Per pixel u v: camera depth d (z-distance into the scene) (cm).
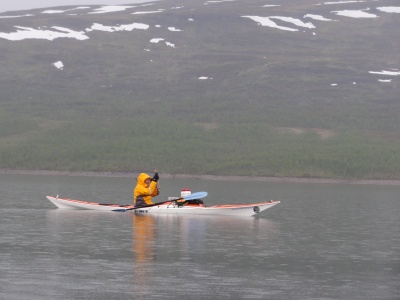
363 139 17625
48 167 15488
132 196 9669
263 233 6000
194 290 3850
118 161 15700
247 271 4338
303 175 14800
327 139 17750
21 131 18588
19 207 7781
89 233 5772
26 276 4084
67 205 7712
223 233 5934
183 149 16488
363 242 5622
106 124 18850
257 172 14962
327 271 4391
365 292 3888
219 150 16588
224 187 12069
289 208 8394
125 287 3884
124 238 5538
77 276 4109
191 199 7462
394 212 8100
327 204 9075
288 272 4341
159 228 6153
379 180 14612
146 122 18662
